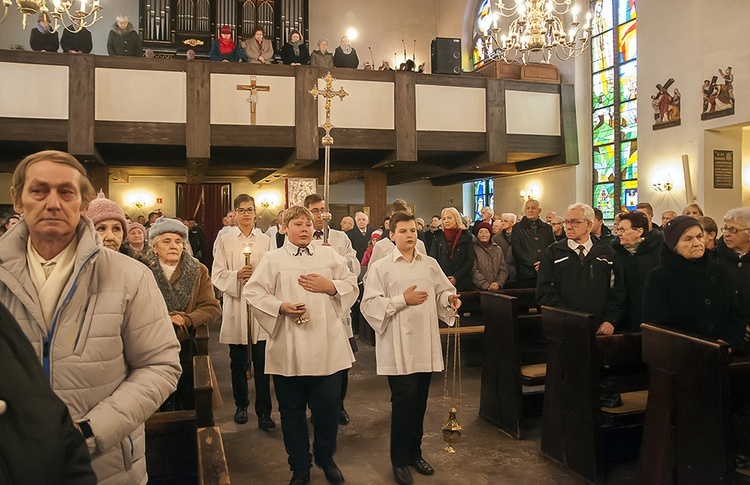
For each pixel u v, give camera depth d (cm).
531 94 1255
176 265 351
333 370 328
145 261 341
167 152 1189
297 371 321
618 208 1244
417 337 346
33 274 155
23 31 1505
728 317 327
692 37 1027
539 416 439
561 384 371
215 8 1577
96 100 1016
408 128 1145
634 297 418
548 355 386
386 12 1798
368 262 679
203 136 1055
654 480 303
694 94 1026
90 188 161
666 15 1083
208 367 277
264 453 396
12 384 107
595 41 1306
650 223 596
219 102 1069
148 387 159
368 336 754
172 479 247
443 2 1809
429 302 356
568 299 409
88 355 152
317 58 1239
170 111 1051
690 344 280
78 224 159
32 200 148
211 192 1639
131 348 166
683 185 1051
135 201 1594
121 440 154
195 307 351
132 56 1101
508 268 697
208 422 251
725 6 962
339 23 1755
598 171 1303
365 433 436
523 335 485
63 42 1070
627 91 1222
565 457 364
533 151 1258
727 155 1026
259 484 351
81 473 114
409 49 1814
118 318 158
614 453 376
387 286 357
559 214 1382
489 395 457
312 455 364
